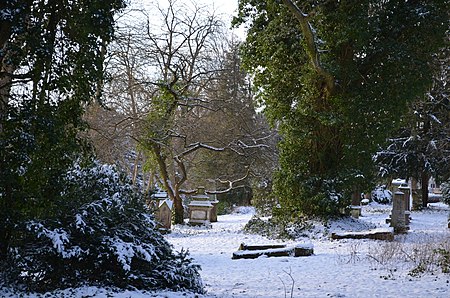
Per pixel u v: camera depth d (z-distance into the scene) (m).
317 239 17.52
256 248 14.89
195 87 28.34
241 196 44.62
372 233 16.69
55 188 8.64
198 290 8.89
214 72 28.31
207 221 25.92
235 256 13.97
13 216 8.20
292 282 10.17
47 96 8.84
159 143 24.16
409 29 18.80
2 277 8.02
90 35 8.96
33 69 8.52
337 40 18.28
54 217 8.23
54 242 7.61
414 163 35.50
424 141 35.06
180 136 25.28
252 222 21.58
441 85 32.84
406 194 24.98
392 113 18.78
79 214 8.12
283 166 20.58
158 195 22.91
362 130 19.00
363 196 43.75
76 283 8.07
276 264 12.66
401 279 9.99
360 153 19.16
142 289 8.38
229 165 36.81
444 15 18.59
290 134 19.98
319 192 19.31
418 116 33.69
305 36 17.25
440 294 8.54
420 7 18.31
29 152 8.30
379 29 18.42
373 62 19.09
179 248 16.36
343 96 18.70
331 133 19.78
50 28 8.98
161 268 8.71
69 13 9.00
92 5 8.92
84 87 9.12
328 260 12.77
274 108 20.44
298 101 19.84
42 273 8.09
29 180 8.58
